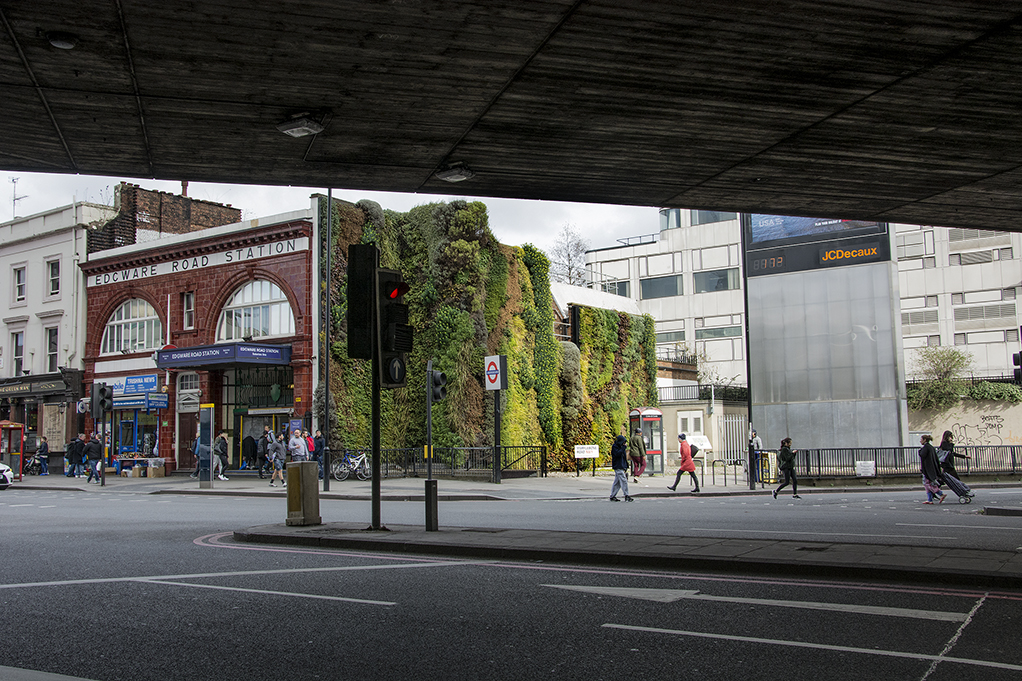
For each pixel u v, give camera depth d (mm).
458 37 9430
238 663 5656
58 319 42125
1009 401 45750
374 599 7773
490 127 12273
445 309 34312
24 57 9781
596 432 41875
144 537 13141
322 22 9008
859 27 9234
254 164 13859
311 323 33125
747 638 6164
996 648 5836
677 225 76312
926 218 17672
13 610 7387
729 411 47531
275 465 29938
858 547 10258
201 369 35594
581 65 10203
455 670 5434
